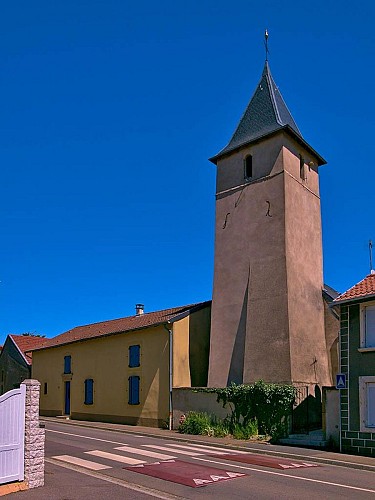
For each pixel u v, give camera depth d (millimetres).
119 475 11734
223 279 25375
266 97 26906
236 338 24062
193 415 22375
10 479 9898
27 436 10203
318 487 10844
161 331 25594
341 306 17641
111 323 33344
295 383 21547
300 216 24891
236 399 21109
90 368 30062
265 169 24984
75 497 9461
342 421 16766
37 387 10508
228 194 26297
